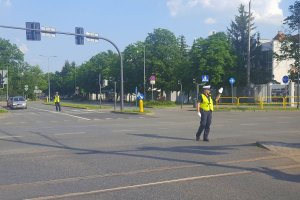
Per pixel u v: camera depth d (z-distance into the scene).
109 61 103.31
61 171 9.97
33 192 7.93
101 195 7.62
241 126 22.91
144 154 12.49
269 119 29.14
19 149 13.97
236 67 64.81
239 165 10.48
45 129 22.03
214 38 63.78
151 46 73.56
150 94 78.12
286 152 12.41
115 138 16.97
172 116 34.12
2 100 119.62
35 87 123.75
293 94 53.88
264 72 70.62
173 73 71.00
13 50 120.75
